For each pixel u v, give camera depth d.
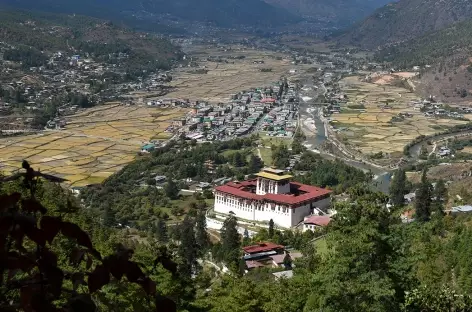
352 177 186.88
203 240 132.62
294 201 151.50
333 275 43.75
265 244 121.44
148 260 54.59
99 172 196.62
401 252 45.88
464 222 116.19
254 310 61.94
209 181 192.25
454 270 76.44
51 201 62.91
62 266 30.25
